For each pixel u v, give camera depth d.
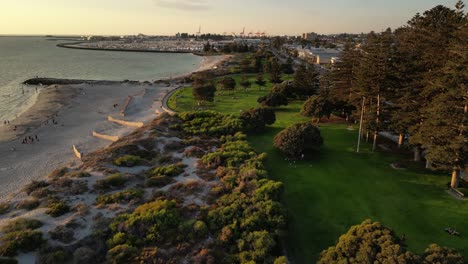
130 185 29.45
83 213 23.56
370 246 15.31
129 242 20.41
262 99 66.44
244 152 36.28
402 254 14.22
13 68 151.12
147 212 22.97
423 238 22.66
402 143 40.53
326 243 22.28
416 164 35.34
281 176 33.31
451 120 27.39
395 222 24.70
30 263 18.59
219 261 19.20
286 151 37.41
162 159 35.47
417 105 33.81
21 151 47.28
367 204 27.44
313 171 34.47
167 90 92.75
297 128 38.69
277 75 93.81
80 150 46.59
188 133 44.84
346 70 49.50
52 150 47.88
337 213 26.12
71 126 60.31
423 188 30.14
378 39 37.75
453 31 29.03
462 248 21.42
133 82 108.69
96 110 72.44
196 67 171.12
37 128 58.47
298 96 72.94
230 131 44.84
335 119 55.81
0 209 24.89
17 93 93.56
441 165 29.64
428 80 31.67
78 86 97.44
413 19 35.81
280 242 22.14
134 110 71.75
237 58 173.88
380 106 38.16
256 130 48.50
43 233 20.89
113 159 34.66
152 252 19.31
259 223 22.02
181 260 19.16
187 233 21.56
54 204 24.61
